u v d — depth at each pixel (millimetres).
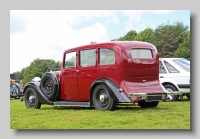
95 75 7871
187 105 8875
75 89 8391
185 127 5895
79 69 8266
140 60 7539
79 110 8164
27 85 9289
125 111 7438
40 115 7520
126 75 7316
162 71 10797
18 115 7578
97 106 7652
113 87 7301
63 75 8742
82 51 8242
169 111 7500
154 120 6422
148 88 7547
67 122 6457
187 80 10359
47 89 8984
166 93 7707
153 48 7883
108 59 7621
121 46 7441
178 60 10859
